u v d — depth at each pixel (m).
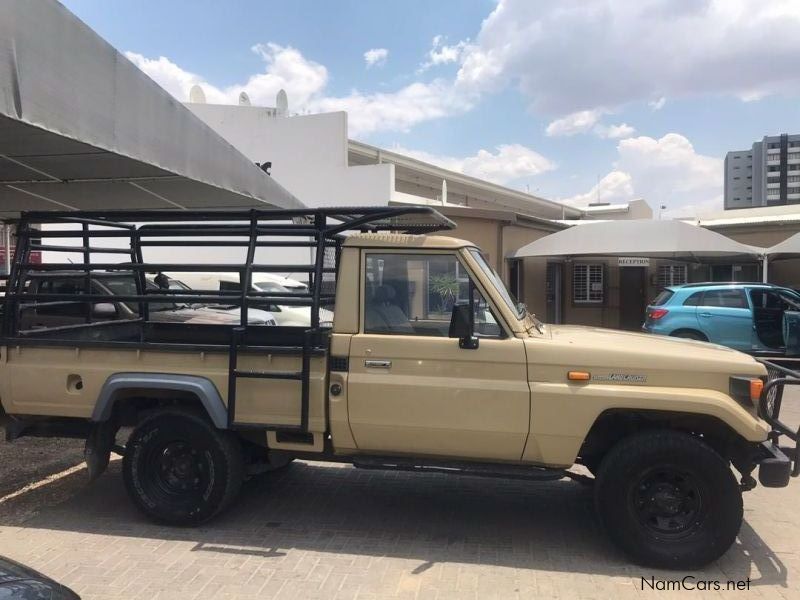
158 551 4.12
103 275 5.72
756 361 4.05
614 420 4.22
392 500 5.11
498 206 34.44
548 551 4.18
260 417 4.31
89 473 4.65
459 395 4.05
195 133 6.83
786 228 18.44
